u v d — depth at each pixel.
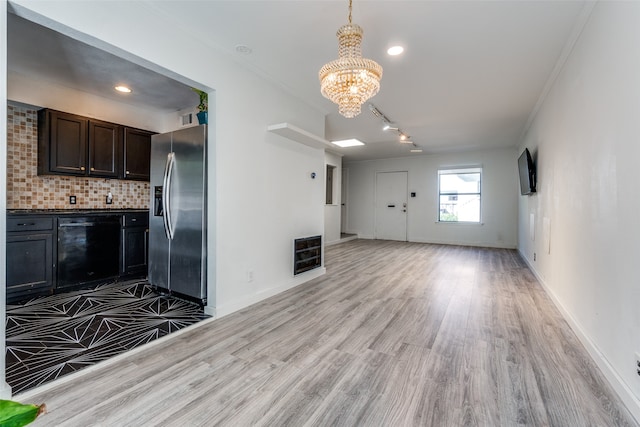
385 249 6.78
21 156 3.23
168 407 1.47
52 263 3.11
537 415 1.42
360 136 5.87
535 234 4.25
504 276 4.19
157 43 2.13
